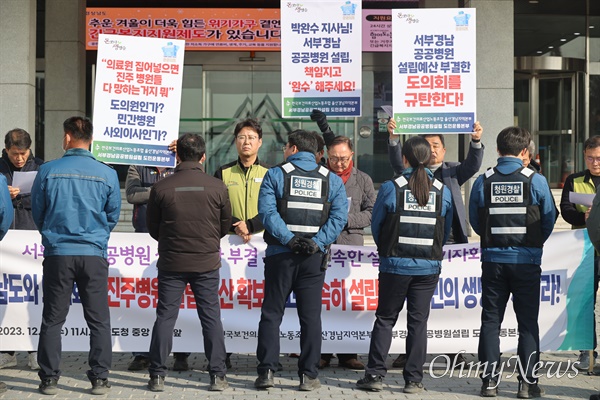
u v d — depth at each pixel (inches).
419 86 261.1
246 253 266.4
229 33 626.5
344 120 642.8
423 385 243.1
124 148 260.5
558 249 264.2
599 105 660.1
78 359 281.6
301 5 274.2
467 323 266.4
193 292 238.1
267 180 235.0
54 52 615.5
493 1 508.1
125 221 589.0
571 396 231.6
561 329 263.1
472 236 528.7
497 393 234.1
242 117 651.5
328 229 234.1
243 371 261.9
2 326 261.1
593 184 267.7
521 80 660.1
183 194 233.1
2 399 224.7
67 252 227.3
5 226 232.7
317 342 235.1
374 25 627.2
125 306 263.7
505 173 231.6
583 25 651.5
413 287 234.1
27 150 268.2
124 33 621.9
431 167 268.8
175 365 263.1
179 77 264.5
